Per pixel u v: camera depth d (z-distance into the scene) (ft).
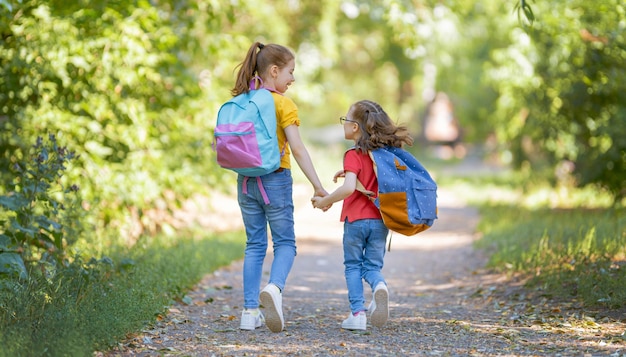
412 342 18.13
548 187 69.62
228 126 18.56
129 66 33.09
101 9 34.27
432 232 50.75
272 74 19.35
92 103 33.04
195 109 38.73
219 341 18.15
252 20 63.82
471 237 46.34
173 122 37.88
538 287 25.25
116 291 20.52
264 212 19.72
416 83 116.26
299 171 77.61
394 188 18.48
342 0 71.97
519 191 75.20
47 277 20.04
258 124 18.60
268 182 19.15
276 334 19.02
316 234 49.57
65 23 31.27
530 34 38.01
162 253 28.94
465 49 83.46
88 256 25.03
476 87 91.81
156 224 36.86
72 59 31.12
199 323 20.56
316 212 60.08
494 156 115.65
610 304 21.33
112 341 16.92
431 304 25.25
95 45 32.19
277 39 66.08
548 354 16.70
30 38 30.91
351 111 19.35
